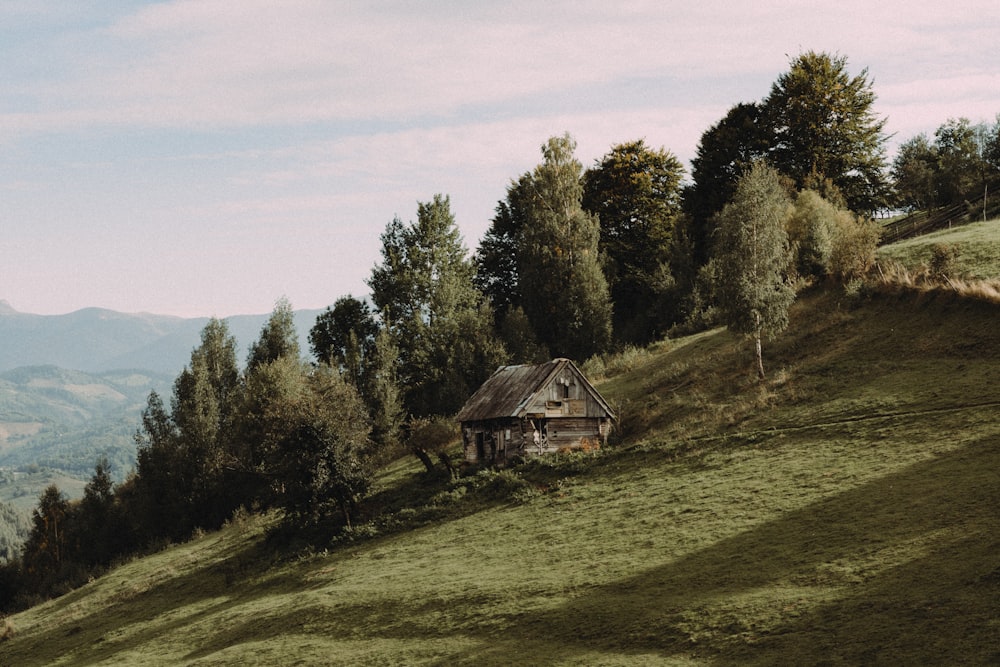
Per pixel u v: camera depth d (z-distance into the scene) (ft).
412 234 355.77
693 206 353.31
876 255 239.50
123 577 229.86
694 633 85.97
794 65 320.70
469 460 227.40
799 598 86.63
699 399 200.34
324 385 223.10
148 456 321.32
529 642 96.37
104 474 346.95
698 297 306.35
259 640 126.62
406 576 137.80
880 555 91.71
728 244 204.03
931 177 351.67
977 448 120.67
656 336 314.55
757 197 202.39
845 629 77.15
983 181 344.90
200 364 341.41
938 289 194.70
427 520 181.16
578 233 335.47
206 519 304.30
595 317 319.47
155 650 140.05
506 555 136.15
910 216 362.12
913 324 190.49
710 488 140.87
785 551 102.17
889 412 150.71
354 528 187.93
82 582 263.49
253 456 293.64
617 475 170.09
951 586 79.00
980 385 148.87
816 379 182.60
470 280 367.66
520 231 360.28
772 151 327.88
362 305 361.10
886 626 75.31
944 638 70.28
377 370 299.79
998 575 77.92
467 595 117.50
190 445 311.88
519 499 173.06
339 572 157.07
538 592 111.34
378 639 111.75
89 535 332.19
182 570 208.64
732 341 236.63
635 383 239.50
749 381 198.18
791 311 228.63
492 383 237.04
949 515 97.30
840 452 139.03
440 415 302.86
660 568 108.68
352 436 205.67
